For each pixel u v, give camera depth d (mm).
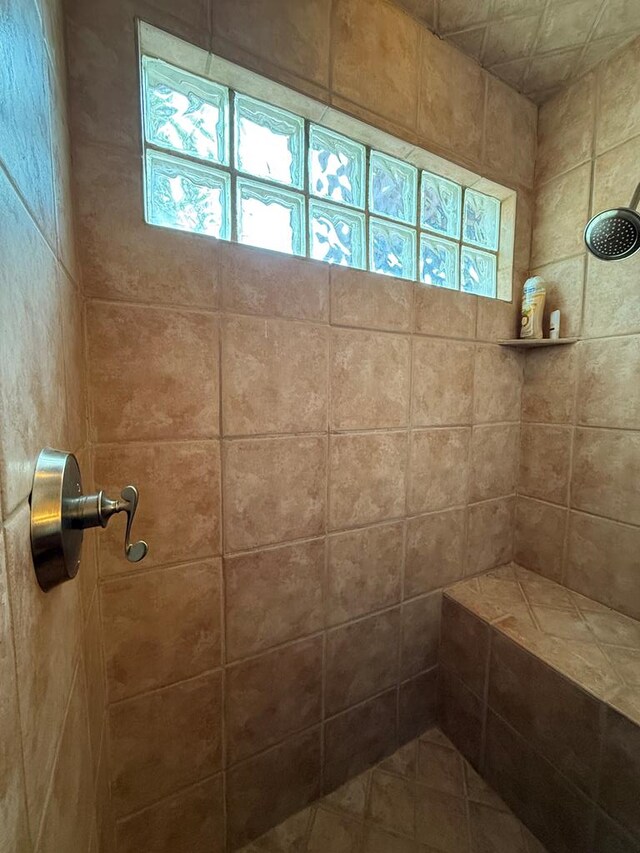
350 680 889
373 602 901
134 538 630
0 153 251
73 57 530
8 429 246
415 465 927
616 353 893
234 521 711
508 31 836
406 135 832
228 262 665
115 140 567
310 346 756
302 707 828
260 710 777
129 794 664
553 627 875
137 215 588
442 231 979
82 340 558
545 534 1062
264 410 720
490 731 898
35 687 288
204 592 696
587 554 972
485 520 1069
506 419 1076
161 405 628
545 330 1031
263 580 753
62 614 376
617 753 664
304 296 742
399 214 909
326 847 792
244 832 784
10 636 239
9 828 230
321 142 795
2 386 238
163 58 625
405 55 817
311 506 791
